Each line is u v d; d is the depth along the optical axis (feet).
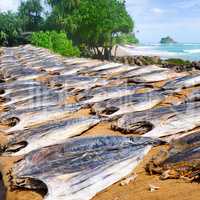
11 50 168.04
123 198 22.54
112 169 25.32
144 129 34.14
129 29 265.34
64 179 24.21
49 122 38.55
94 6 244.42
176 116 34.81
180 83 53.52
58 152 28.04
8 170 28.17
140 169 26.08
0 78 78.13
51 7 291.38
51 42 191.31
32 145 32.32
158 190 22.98
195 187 22.72
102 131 36.09
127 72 69.51
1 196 26.25
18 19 275.80
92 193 23.02
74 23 247.70
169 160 25.46
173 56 339.57
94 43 256.11
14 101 51.72
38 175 25.02
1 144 34.14
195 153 24.94
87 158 26.58
